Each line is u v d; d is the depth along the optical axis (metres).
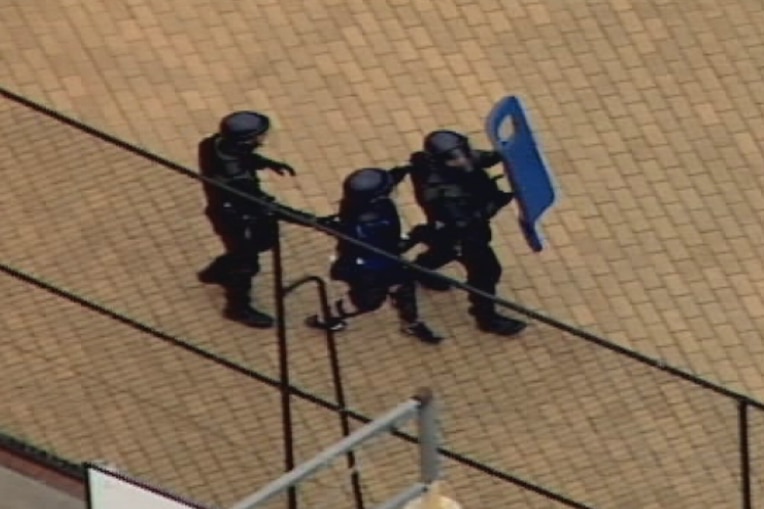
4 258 76.19
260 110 88.94
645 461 72.19
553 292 83.88
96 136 74.88
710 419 71.31
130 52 90.50
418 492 63.06
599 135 88.81
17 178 75.62
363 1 92.25
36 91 89.25
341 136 88.19
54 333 76.69
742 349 82.69
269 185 86.44
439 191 78.50
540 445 72.81
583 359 72.12
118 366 76.31
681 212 86.56
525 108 87.31
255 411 75.12
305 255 75.06
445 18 91.88
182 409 75.81
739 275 84.81
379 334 74.50
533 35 91.56
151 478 75.19
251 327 75.56
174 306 76.06
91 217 75.88
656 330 83.06
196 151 87.56
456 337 74.25
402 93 89.62
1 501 75.25
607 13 92.31
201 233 75.50
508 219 85.19
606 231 85.81
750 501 71.81
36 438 76.31
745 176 87.88
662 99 90.00
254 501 59.22
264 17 91.75
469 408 73.25
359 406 73.88
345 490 72.75
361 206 76.38
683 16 92.38
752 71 91.06
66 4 91.88
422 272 73.56
